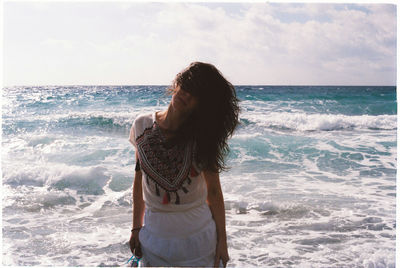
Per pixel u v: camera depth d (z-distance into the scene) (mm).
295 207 5039
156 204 1490
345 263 3539
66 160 7473
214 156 1467
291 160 7887
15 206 5117
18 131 10477
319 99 20953
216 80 1408
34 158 7559
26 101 15414
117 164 7238
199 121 1429
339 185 6113
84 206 5211
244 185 6043
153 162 1447
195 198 1493
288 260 3615
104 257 3688
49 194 5602
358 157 8117
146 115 1503
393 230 4305
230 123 1488
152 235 1515
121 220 4703
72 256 3691
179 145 1436
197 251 1502
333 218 4668
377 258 3615
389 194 5629
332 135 10984
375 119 12742
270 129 11906
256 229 4379
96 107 16328
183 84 1390
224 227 1605
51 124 11578
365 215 4762
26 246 3895
